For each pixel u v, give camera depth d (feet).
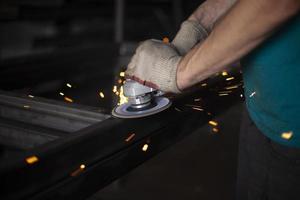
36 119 3.80
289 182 3.20
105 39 20.29
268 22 2.18
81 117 3.54
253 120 3.49
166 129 3.54
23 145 3.68
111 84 9.70
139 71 3.22
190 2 21.02
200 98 4.15
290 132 3.02
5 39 17.53
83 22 20.94
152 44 3.25
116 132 3.04
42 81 9.09
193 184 7.80
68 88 9.69
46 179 2.38
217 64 2.62
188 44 3.54
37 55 9.06
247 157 3.83
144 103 3.44
